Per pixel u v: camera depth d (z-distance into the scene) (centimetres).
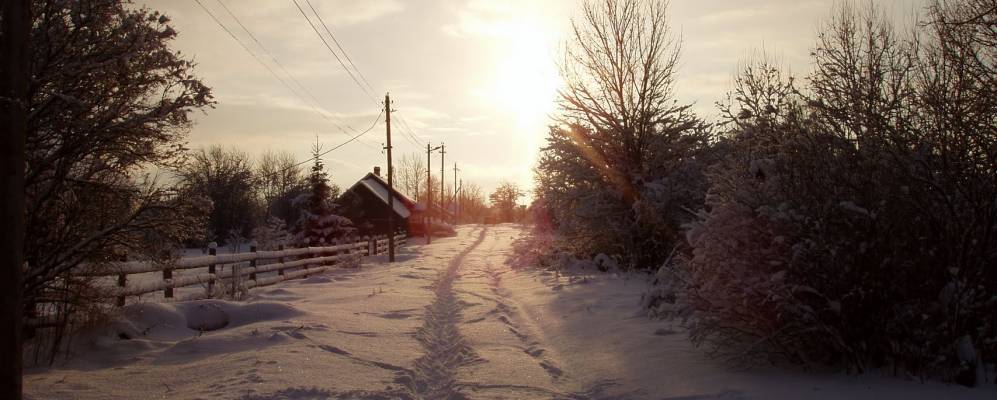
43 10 727
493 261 2820
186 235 898
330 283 1741
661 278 1071
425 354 848
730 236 705
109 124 774
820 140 715
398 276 1947
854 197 674
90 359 775
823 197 677
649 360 775
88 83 765
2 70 507
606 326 1026
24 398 596
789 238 674
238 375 682
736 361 718
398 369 746
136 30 754
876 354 669
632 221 2194
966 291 633
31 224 765
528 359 820
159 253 889
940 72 703
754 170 712
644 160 2252
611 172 2245
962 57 685
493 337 964
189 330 970
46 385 647
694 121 2217
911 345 646
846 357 673
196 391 627
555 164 2338
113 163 819
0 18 542
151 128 806
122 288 969
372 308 1227
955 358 622
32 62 719
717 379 661
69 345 789
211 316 1037
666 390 641
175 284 1172
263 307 1088
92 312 840
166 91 814
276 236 4056
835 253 647
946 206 668
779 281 656
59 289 792
